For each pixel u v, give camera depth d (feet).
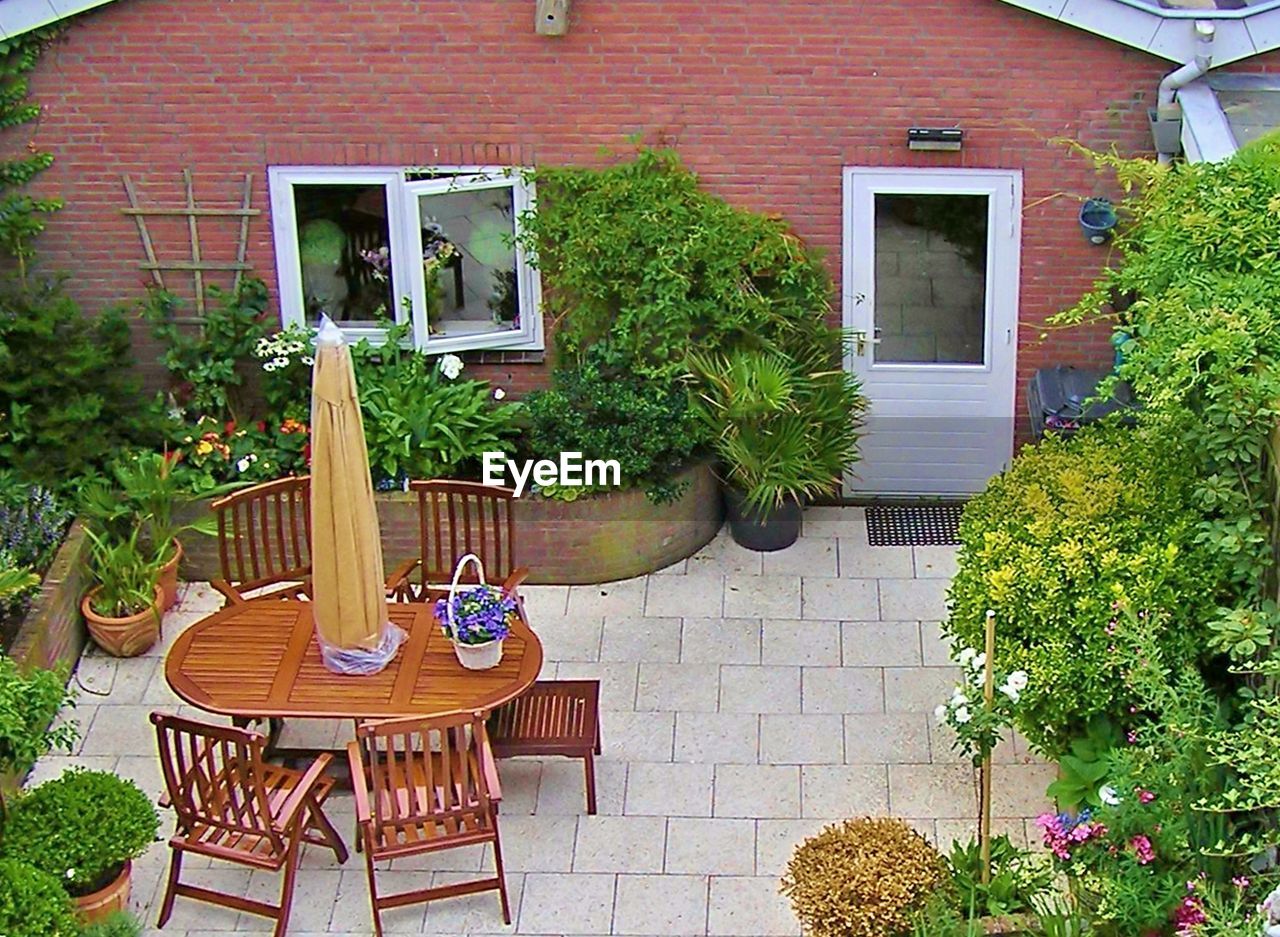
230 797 27.68
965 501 39.24
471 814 27.89
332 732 32.40
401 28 35.42
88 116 36.17
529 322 37.88
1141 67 34.76
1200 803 24.31
